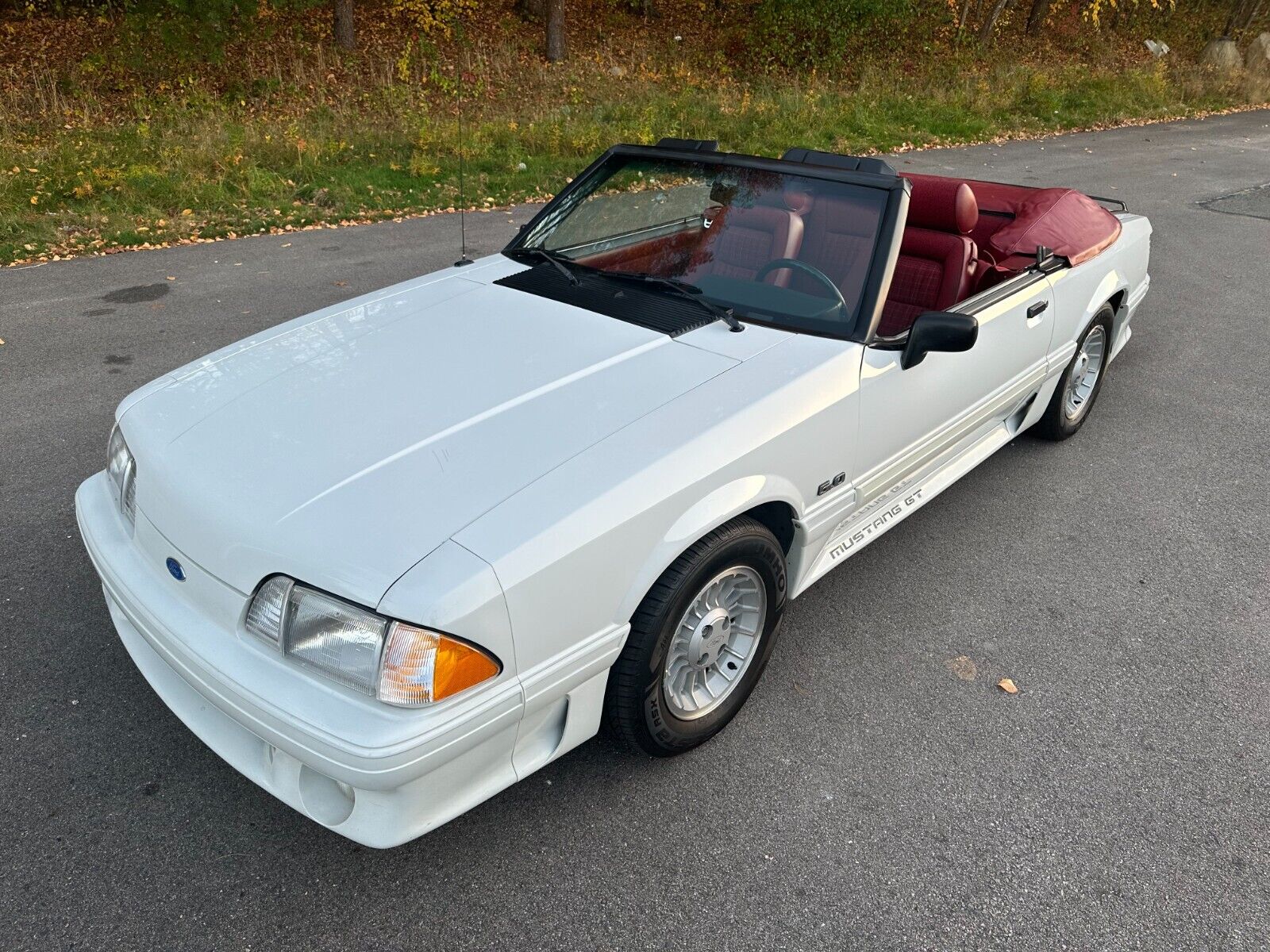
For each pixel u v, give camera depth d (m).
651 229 3.40
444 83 15.48
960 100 16.58
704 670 2.71
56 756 2.66
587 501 2.15
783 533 2.88
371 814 2.03
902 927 2.24
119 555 2.43
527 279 3.31
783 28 18.47
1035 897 2.33
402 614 1.88
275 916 2.22
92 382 5.25
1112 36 25.48
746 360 2.73
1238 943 2.22
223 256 7.91
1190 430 5.05
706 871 2.38
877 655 3.23
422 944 2.16
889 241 2.98
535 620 2.06
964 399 3.47
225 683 2.03
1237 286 7.62
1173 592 3.63
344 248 8.26
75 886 2.27
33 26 16.81
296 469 2.23
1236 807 2.63
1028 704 3.02
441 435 2.34
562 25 17.70
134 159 10.22
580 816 2.53
